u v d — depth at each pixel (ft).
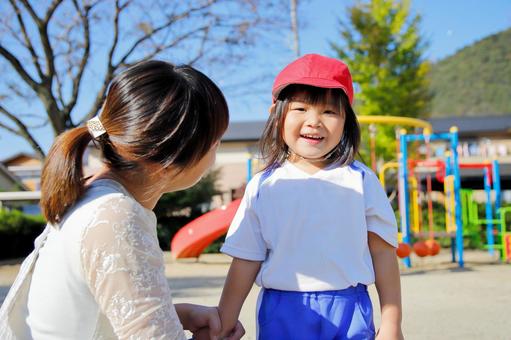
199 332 5.19
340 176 5.27
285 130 5.37
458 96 285.43
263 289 5.25
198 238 27.32
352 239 5.07
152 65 3.92
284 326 4.92
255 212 5.35
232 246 5.36
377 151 50.65
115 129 3.75
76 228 3.53
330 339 4.82
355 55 54.29
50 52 33.86
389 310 5.13
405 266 23.79
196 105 3.79
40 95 34.27
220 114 3.96
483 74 292.20
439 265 24.27
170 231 46.26
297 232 5.09
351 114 5.53
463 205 30.63
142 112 3.69
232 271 5.40
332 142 5.27
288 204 5.20
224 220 27.02
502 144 75.97
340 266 4.96
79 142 3.83
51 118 34.55
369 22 53.83
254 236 5.33
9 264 29.96
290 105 5.33
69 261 3.53
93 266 3.43
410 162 26.84
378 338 5.04
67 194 3.69
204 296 14.84
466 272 20.95
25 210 59.36
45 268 3.65
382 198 5.33
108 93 3.92
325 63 5.32
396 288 5.23
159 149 3.71
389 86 51.98
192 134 3.75
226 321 5.31
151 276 3.51
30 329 3.66
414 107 53.26
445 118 83.10
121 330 3.40
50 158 3.80
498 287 16.31
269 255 5.25
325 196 5.17
